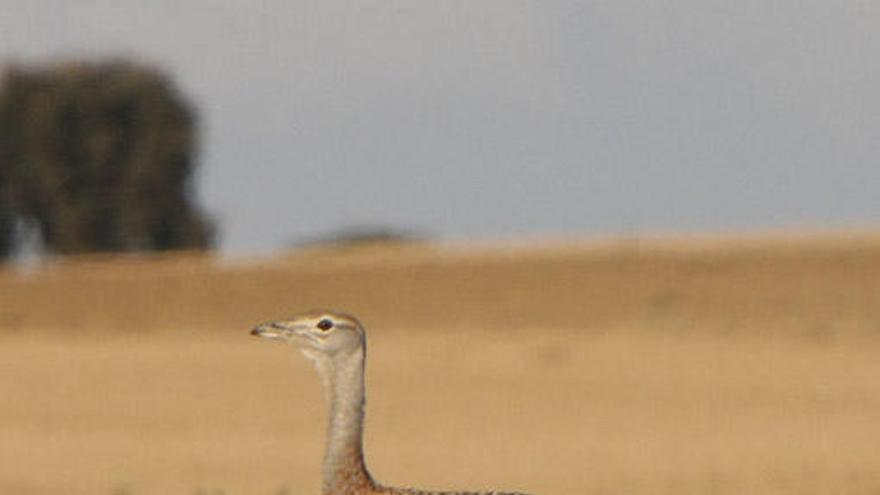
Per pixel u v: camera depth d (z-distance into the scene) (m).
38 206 113.75
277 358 61.31
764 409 48.69
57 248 112.75
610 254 68.88
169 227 114.25
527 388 53.12
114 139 112.62
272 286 70.75
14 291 72.69
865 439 43.38
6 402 51.91
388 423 47.25
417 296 67.75
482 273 68.75
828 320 61.62
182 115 114.81
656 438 44.25
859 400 49.78
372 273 70.31
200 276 72.88
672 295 64.88
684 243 70.31
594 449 42.66
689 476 38.38
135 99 113.94
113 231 113.38
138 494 36.53
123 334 67.62
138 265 77.94
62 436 45.38
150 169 112.94
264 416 49.38
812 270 65.56
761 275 65.56
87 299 71.75
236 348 63.88
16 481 38.44
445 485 37.84
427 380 54.84
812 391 51.47
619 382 53.81
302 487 37.72
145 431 46.56
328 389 17.92
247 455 42.44
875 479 37.47
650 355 57.97
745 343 59.47
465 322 65.19
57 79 113.56
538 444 43.59
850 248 67.19
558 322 63.94
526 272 68.31
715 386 52.72
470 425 46.81
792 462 40.03
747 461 40.34
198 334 67.25
